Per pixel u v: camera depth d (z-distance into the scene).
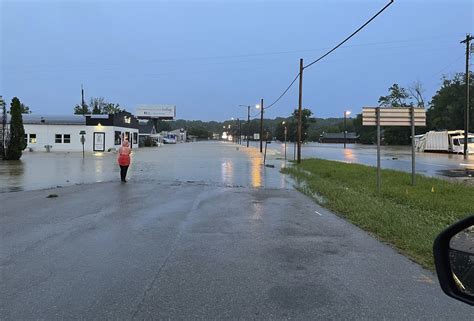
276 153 46.06
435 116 82.56
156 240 7.08
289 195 13.01
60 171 20.97
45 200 11.45
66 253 6.21
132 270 5.44
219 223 8.62
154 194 12.88
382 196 12.40
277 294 4.65
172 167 24.38
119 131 51.00
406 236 7.14
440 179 16.25
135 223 8.50
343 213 9.81
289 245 6.85
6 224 8.28
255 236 7.47
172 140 103.50
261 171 22.02
